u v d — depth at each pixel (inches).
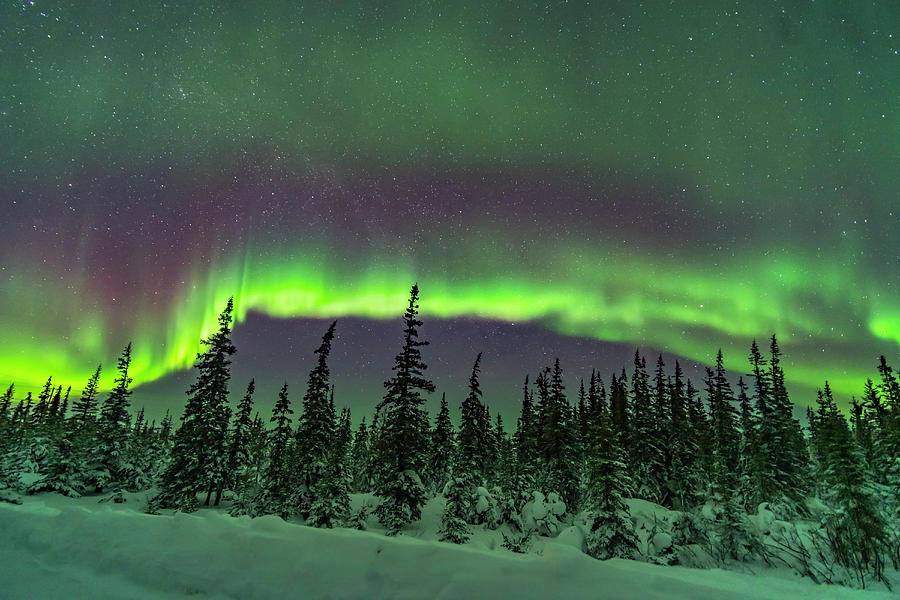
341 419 1926.7
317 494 1210.6
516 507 1270.9
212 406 1406.3
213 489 1384.1
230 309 1503.4
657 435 1582.2
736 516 754.8
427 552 254.2
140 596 247.9
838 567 569.0
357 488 1868.8
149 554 275.0
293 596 236.1
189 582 253.4
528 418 1809.8
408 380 1227.2
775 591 350.3
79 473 1478.8
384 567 245.6
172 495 1320.1
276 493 1406.3
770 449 1433.3
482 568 240.8
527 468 1440.7
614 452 937.5
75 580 262.8
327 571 247.1
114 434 1611.7
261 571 253.0
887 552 578.2
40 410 2509.8
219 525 292.2
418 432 1221.7
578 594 223.8
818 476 1428.4
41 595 249.6
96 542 291.0
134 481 1589.6
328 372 1333.7
